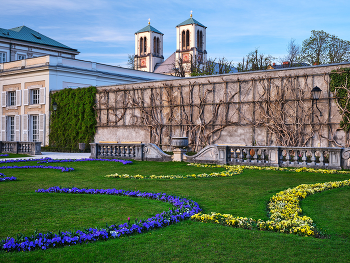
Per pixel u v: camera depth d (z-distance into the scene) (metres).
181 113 22.50
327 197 8.58
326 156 16.00
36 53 44.62
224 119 20.75
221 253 5.07
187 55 87.44
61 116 29.20
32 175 13.20
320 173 12.45
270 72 19.22
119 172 13.94
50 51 46.12
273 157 14.38
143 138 24.36
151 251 5.16
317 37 40.81
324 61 40.25
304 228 5.95
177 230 6.09
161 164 16.08
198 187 10.19
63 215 7.14
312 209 7.48
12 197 8.94
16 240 5.39
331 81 17.44
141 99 24.42
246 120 20.02
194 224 6.43
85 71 32.06
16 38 42.59
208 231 6.00
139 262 4.80
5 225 6.46
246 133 19.97
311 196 8.71
